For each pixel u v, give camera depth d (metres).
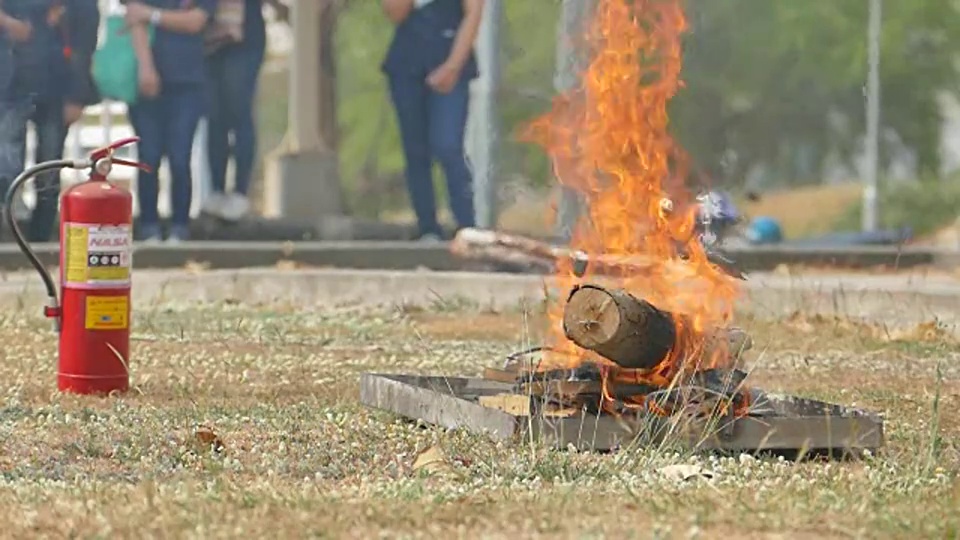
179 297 30.05
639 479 13.31
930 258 40.59
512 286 29.67
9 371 19.66
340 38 75.69
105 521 11.41
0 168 36.12
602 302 15.16
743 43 78.56
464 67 38.75
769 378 20.41
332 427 15.88
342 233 44.28
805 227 89.44
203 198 43.88
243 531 11.16
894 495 12.70
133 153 41.56
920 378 20.50
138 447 14.62
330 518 11.56
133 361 20.84
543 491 12.70
